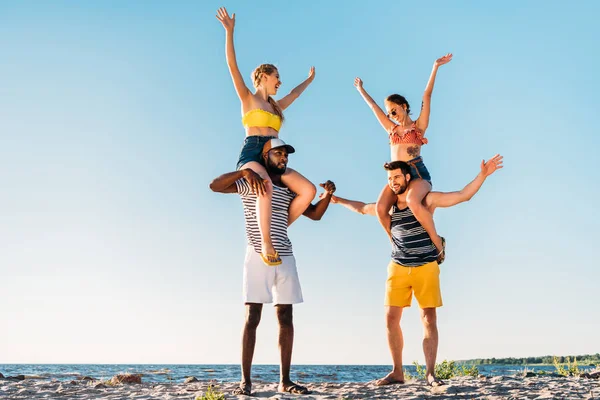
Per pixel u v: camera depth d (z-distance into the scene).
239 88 6.15
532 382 6.68
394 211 6.78
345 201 7.27
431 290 6.58
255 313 5.67
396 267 6.75
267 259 5.64
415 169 6.85
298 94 7.05
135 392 6.29
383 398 5.46
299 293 5.89
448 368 9.03
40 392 6.17
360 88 7.70
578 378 7.40
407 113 7.29
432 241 6.66
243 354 5.61
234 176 5.50
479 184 6.53
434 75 7.24
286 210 5.99
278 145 5.93
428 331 6.64
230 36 6.16
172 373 30.28
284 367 5.84
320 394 5.69
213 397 5.21
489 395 5.58
